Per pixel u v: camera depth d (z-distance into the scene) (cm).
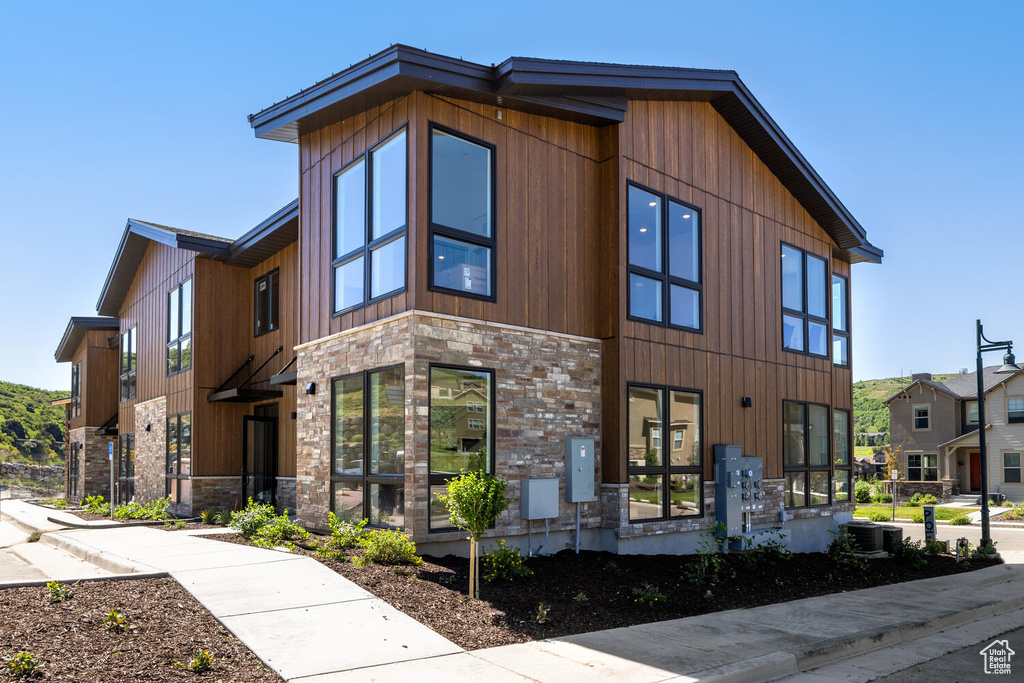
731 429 1353
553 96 1079
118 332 2577
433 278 963
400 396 968
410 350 940
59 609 642
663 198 1260
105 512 1686
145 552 977
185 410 1706
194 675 512
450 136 1008
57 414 5781
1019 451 3494
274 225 1459
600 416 1152
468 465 983
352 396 1081
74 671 498
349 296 1105
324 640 607
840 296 1794
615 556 1089
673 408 1238
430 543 938
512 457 1032
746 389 1402
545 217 1112
